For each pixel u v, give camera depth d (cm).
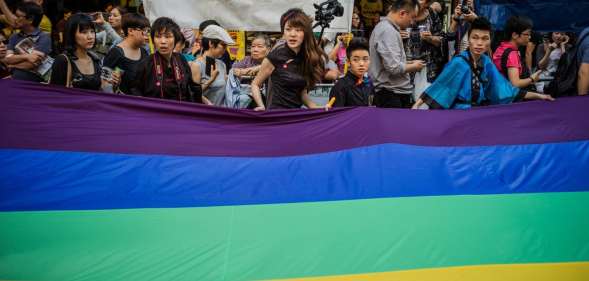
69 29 563
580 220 460
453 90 614
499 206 481
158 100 569
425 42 763
